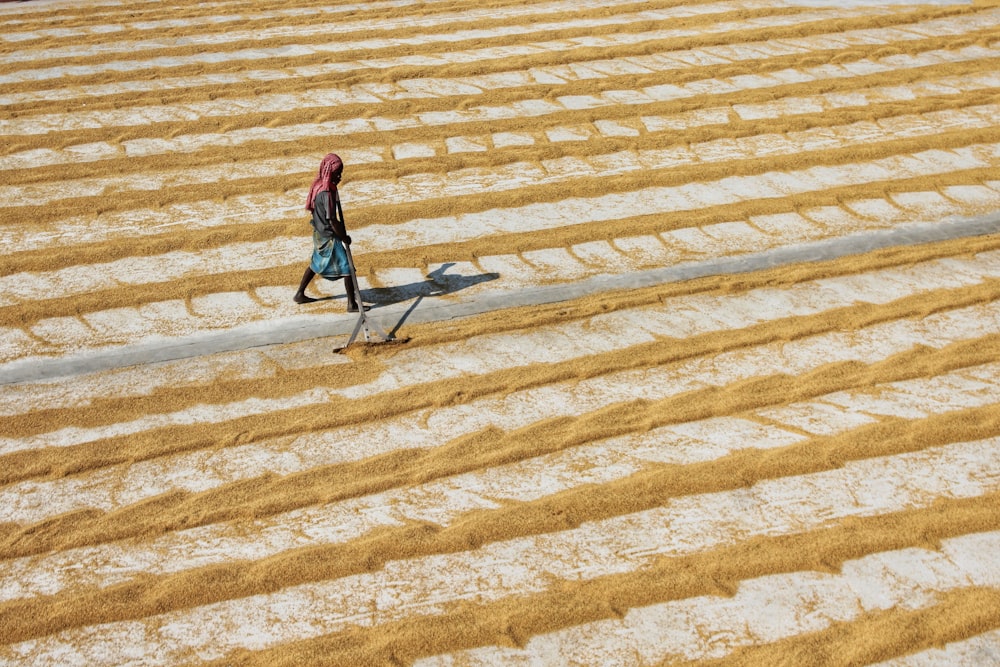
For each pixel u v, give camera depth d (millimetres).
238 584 4891
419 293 7387
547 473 5633
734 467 5633
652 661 4441
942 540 5105
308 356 6707
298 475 5629
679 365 6586
